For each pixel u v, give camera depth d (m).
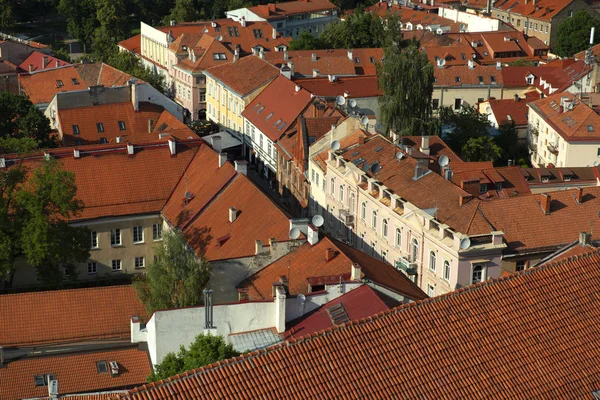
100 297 113.06
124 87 194.12
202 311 95.00
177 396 65.12
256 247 116.56
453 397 69.25
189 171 153.25
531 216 133.88
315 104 193.50
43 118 186.88
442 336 72.44
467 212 133.62
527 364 72.31
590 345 74.62
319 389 67.38
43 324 109.69
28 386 98.50
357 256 111.81
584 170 172.88
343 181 158.12
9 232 132.12
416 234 135.75
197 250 129.00
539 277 77.62
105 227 147.50
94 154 152.38
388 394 68.31
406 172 148.88
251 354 68.19
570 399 71.25
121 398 64.69
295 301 96.06
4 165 145.25
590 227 134.00
